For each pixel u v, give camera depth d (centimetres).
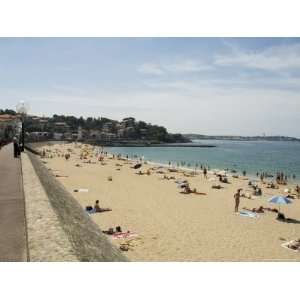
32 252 562
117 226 2383
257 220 2819
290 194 4531
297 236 2380
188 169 8212
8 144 6462
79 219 1082
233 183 5519
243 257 1870
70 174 5994
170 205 3359
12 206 1116
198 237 2245
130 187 4597
